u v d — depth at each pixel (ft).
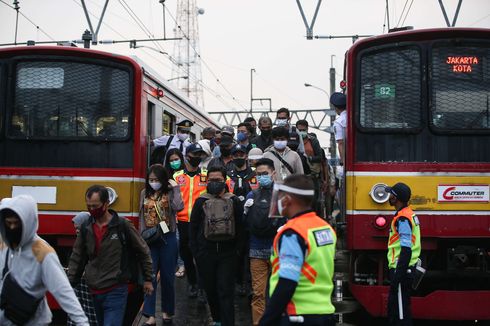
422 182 28.78
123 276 22.56
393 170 28.91
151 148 36.88
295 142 35.76
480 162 28.96
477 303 28.19
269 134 39.22
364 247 28.78
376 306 28.50
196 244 27.45
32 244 17.04
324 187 40.34
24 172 30.83
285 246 15.76
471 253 29.58
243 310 33.09
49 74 31.50
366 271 31.12
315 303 15.90
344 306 31.17
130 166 31.09
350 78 29.43
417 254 25.86
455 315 28.19
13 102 31.40
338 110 34.94
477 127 29.09
